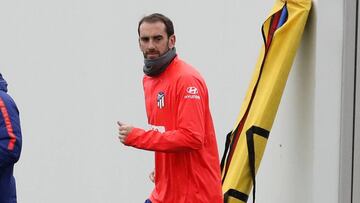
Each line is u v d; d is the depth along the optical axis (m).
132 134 16.33
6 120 16.66
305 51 18.86
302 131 19.12
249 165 18.72
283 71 18.47
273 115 18.59
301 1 18.52
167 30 16.56
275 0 19.92
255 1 21.64
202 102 16.33
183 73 16.33
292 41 18.44
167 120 16.55
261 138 18.56
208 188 16.62
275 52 18.70
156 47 16.48
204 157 16.59
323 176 18.34
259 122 18.55
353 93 18.08
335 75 18.14
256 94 18.92
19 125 16.91
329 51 18.09
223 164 19.67
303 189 19.09
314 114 18.28
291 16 18.52
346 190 18.23
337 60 18.11
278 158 21.06
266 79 18.81
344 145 18.17
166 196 16.88
